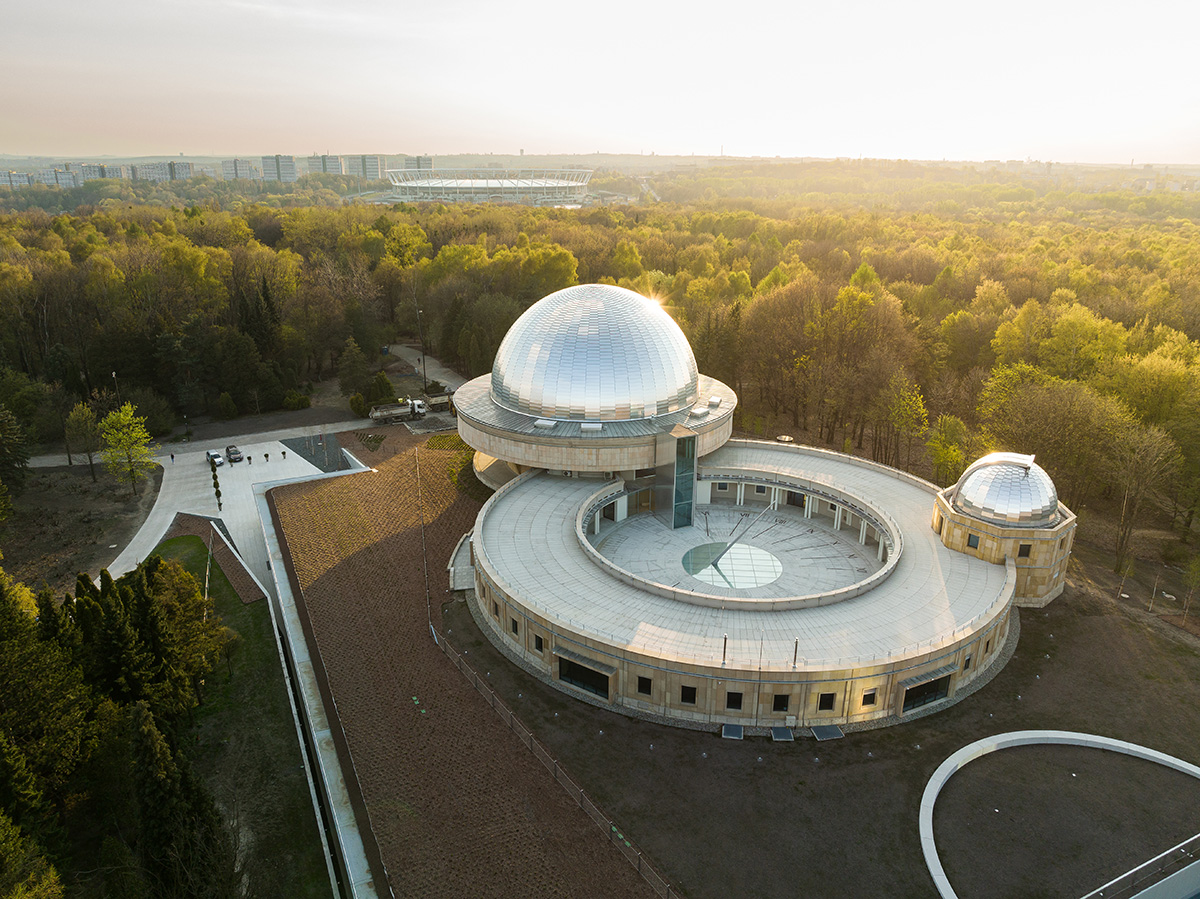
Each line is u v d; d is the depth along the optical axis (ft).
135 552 234.38
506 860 119.24
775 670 144.77
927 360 353.31
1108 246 608.60
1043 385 273.13
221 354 365.40
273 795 140.97
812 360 343.26
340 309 418.51
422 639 178.40
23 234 574.15
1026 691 163.53
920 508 227.61
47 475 290.56
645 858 120.06
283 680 173.99
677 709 152.66
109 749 128.16
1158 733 151.74
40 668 127.65
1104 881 118.62
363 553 220.23
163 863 104.83
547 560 193.88
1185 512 265.75
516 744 144.46
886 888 116.06
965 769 141.69
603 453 233.76
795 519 244.83
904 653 153.89
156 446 317.83
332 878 123.85
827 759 141.90
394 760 140.15
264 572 225.15
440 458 300.20
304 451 318.24
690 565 212.43
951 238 643.45
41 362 387.34
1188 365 293.43
